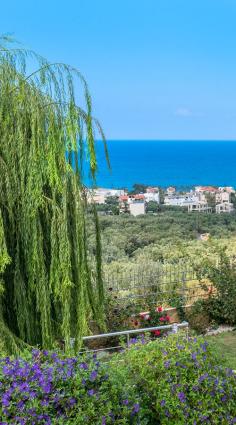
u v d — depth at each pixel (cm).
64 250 486
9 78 479
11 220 480
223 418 407
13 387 358
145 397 427
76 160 496
